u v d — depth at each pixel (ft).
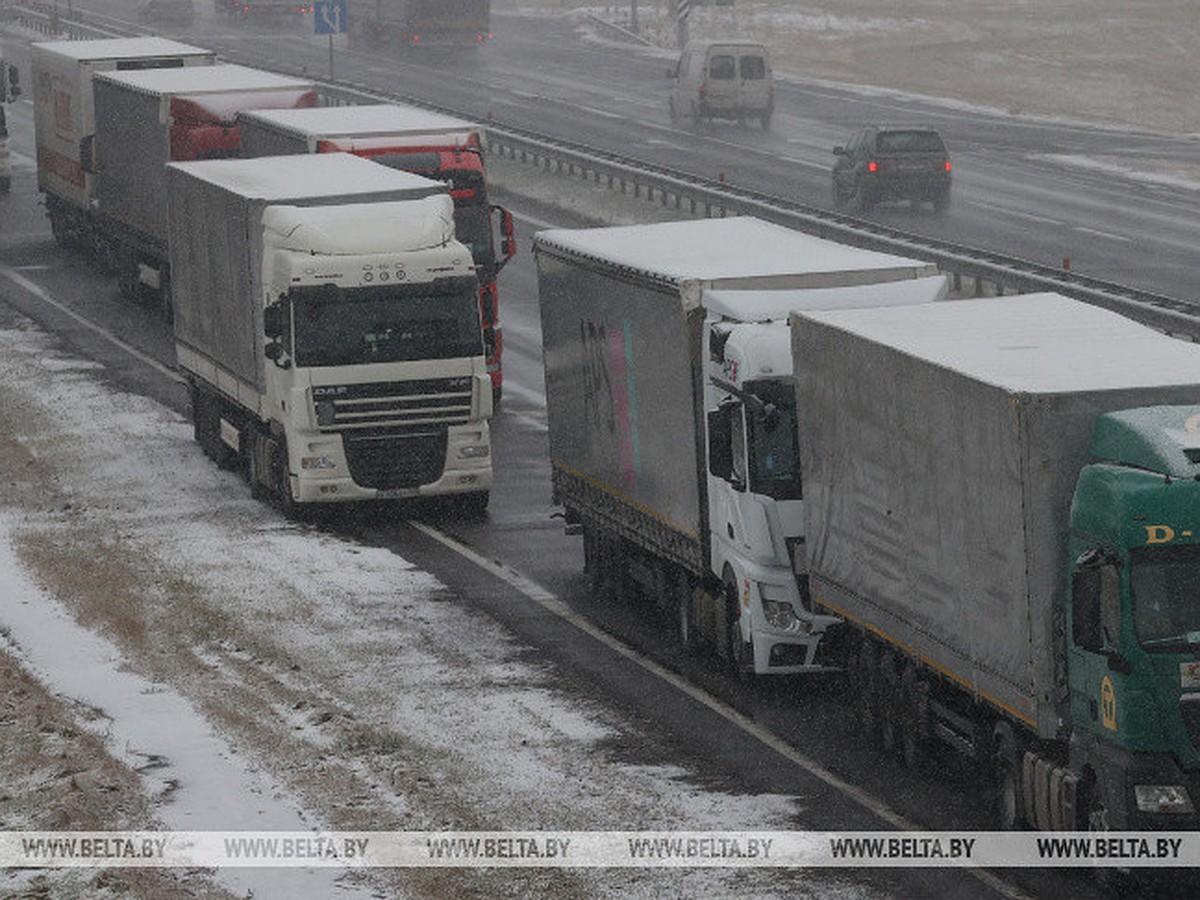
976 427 93.61
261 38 583.17
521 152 362.33
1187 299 235.40
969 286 233.14
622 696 122.11
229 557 157.07
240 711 118.21
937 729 104.63
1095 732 88.12
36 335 249.96
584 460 145.07
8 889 89.30
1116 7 624.18
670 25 621.31
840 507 110.32
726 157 371.97
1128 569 85.61
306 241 164.25
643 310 129.80
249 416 181.27
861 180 306.76
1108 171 362.33
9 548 159.84
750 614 118.62
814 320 111.86
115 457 193.16
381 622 139.13
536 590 148.25
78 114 284.61
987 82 514.68
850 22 605.73
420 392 165.99
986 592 94.32
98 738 112.68
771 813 100.94
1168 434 86.63
